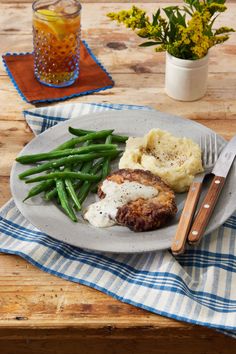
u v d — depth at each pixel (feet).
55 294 2.96
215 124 3.85
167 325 2.86
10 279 3.00
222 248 3.14
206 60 3.93
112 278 3.00
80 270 3.03
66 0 4.17
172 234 3.05
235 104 4.01
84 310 2.91
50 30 3.97
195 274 3.06
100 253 3.11
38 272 3.03
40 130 3.78
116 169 3.44
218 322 2.84
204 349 2.93
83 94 4.10
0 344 2.91
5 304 2.92
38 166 3.34
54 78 4.11
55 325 2.86
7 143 3.71
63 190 3.22
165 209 3.07
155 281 2.98
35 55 4.12
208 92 4.11
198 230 3.01
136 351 2.93
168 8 3.88
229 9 4.84
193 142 3.46
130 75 4.26
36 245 3.10
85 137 3.51
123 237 3.04
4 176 3.48
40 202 3.21
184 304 2.89
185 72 3.93
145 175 3.23
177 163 3.40
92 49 4.48
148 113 3.72
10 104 4.01
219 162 3.38
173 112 3.95
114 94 4.10
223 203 3.19
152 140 3.49
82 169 3.40
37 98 4.04
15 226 3.22
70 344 2.92
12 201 3.30
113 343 2.92
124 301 2.92
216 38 3.86
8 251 3.08
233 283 3.00
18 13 4.83
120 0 4.93
